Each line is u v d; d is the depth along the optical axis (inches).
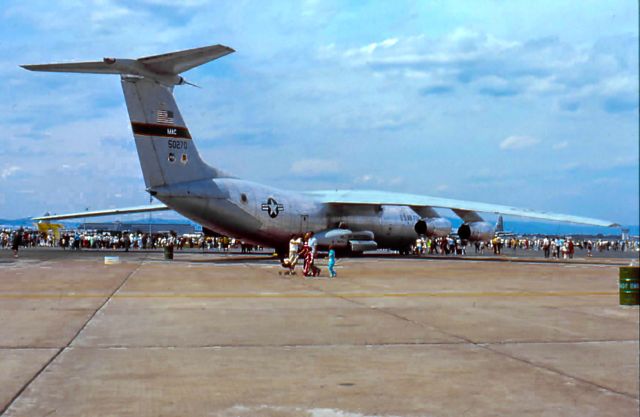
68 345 340.8
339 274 912.3
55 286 674.2
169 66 1032.2
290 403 233.9
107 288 658.8
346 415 220.2
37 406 225.5
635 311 506.3
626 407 230.4
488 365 299.3
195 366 293.1
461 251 2182.6
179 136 1128.8
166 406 227.9
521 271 1035.3
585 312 498.9
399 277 862.5
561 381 268.5
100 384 257.4
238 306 522.0
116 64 992.2
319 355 320.8
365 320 445.1
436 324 427.5
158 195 1094.4
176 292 629.9
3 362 296.5
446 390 253.3
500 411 225.3
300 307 519.2
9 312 470.3
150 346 340.8
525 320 450.0
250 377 272.7
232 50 946.1
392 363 302.7
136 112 1072.8
